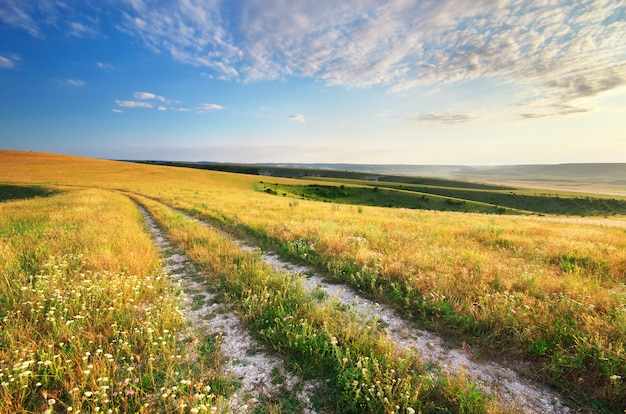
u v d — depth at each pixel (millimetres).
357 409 2805
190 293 5699
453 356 3637
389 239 9031
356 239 8578
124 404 2756
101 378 2875
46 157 81500
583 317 3891
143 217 16547
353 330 3902
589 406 2855
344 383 3016
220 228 12766
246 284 5703
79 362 3250
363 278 5953
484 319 4117
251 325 4316
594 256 7281
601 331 3609
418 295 5102
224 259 7457
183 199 27594
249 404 2938
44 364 3039
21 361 3064
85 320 4090
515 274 5648
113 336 3857
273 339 3918
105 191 35500
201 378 3191
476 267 6129
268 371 3424
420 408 2746
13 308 4316
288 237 9578
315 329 3896
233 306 5012
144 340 3816
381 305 5047
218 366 3414
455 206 88438
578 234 11578
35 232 9492
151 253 7859
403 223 13094
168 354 3531
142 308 4801
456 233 10844
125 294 4961
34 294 4738
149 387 3041
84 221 12328
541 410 2809
